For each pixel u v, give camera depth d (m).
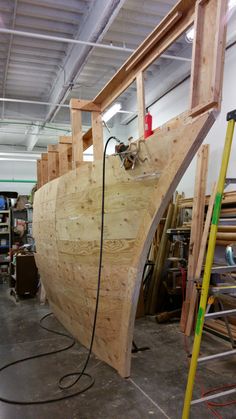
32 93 6.80
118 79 2.91
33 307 5.18
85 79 6.16
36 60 5.39
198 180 4.09
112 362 2.81
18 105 6.98
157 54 2.36
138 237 2.38
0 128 8.29
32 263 5.82
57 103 6.15
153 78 6.27
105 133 7.89
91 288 2.96
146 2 4.11
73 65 4.85
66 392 2.44
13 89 6.57
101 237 2.69
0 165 9.98
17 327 4.14
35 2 4.00
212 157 4.78
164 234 4.81
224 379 2.58
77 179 3.11
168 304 4.65
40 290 5.65
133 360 2.98
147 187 2.31
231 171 4.37
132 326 2.55
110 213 2.62
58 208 3.57
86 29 4.25
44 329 4.03
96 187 2.79
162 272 4.68
